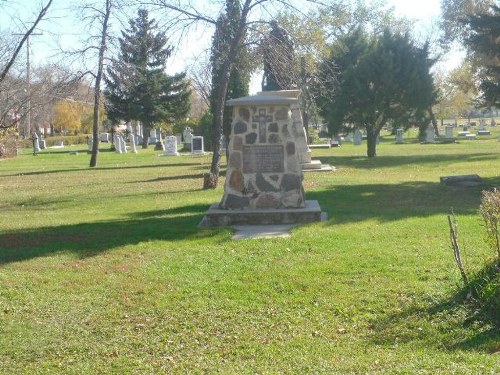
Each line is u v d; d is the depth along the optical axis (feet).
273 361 19.42
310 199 54.03
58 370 19.85
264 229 40.16
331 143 159.74
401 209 47.16
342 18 82.07
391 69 102.73
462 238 33.96
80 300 27.02
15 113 58.80
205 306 25.31
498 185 61.05
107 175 93.40
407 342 20.20
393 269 28.58
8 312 25.86
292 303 25.04
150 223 44.60
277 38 66.49
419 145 149.89
